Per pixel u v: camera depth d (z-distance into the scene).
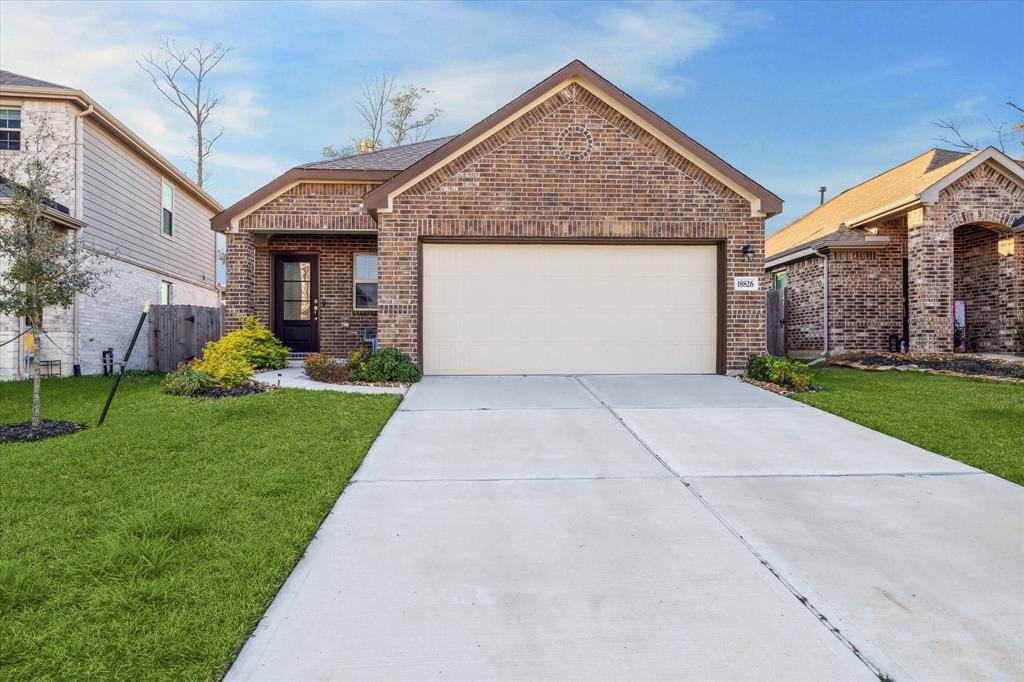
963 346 13.84
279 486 4.39
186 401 7.54
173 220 17.16
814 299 14.78
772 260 16.45
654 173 10.01
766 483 4.72
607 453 5.56
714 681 2.32
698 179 10.04
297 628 2.67
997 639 2.60
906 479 4.79
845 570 3.24
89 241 12.61
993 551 3.48
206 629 2.58
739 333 10.09
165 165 15.77
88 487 4.34
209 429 6.07
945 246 12.31
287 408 7.06
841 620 2.75
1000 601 2.91
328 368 9.38
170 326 14.01
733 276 10.09
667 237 10.02
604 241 10.11
